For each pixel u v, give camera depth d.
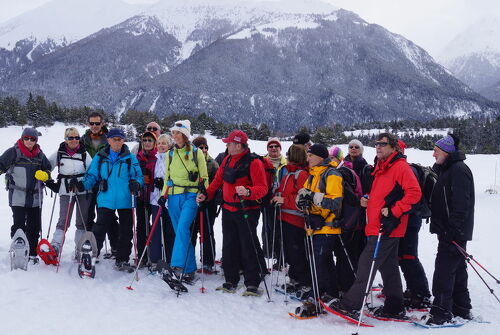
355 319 4.70
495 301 5.66
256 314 4.99
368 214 4.89
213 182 5.82
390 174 4.73
